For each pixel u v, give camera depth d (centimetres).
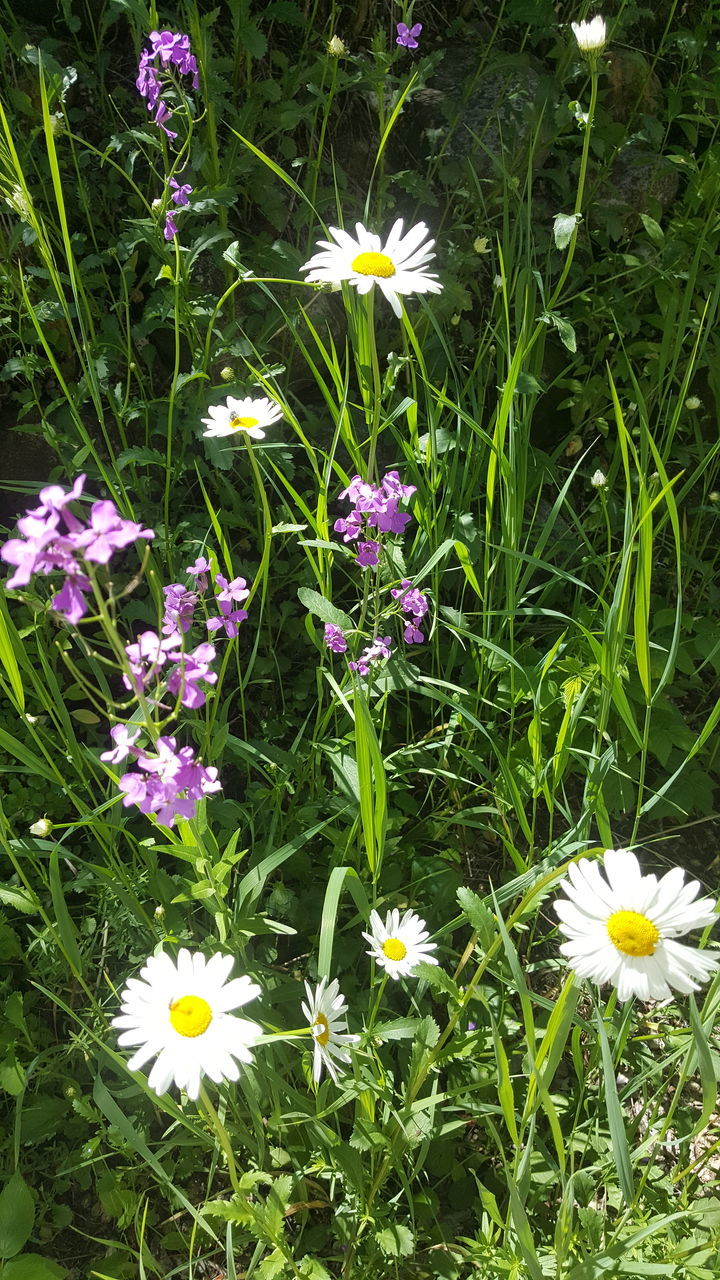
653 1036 57
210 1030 39
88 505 71
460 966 53
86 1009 61
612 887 40
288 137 78
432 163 84
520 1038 62
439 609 72
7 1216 51
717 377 85
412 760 69
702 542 89
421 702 75
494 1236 51
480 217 84
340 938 64
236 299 78
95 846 66
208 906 51
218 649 73
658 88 98
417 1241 56
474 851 73
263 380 60
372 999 62
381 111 74
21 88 75
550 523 69
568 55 86
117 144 67
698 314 87
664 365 80
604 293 89
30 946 61
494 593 77
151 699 39
